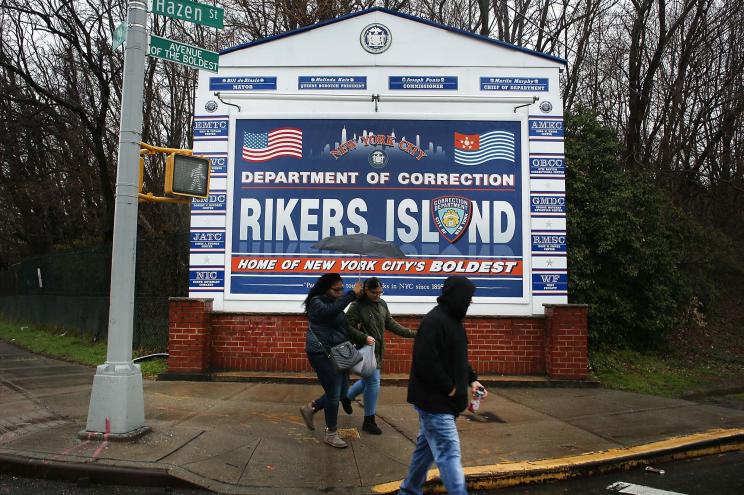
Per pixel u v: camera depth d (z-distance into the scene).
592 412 7.84
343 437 6.41
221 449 5.84
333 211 9.95
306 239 9.89
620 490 5.40
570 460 5.84
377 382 6.59
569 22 19.95
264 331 9.70
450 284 4.34
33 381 9.52
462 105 10.09
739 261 16.34
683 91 18.62
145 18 6.46
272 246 9.88
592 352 11.22
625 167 15.38
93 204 23.92
